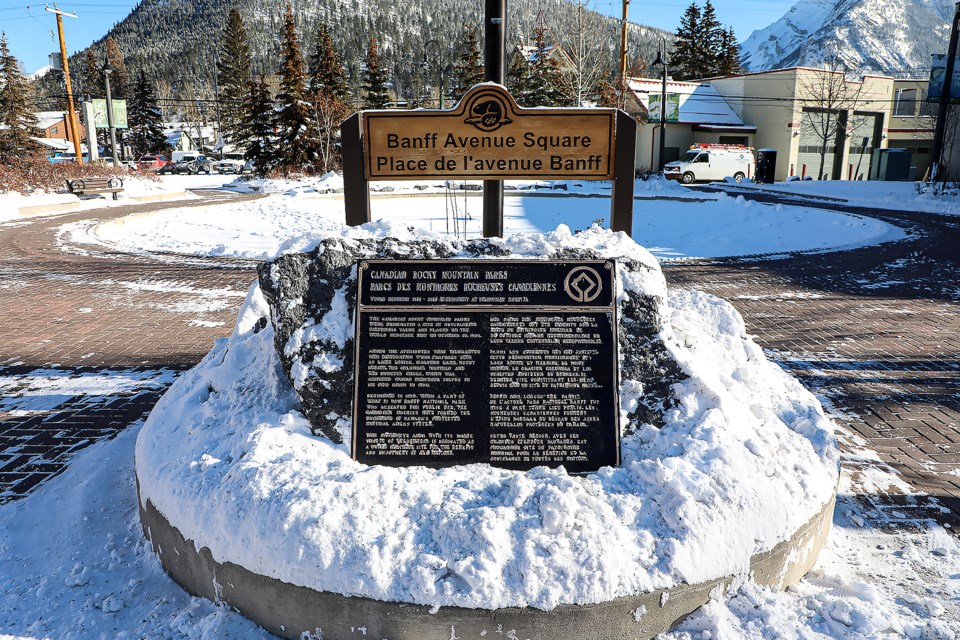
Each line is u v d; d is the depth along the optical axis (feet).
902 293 37.76
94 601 11.50
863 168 169.99
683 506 10.61
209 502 11.16
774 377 15.67
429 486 11.30
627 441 12.53
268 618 10.52
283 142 143.43
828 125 150.41
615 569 9.86
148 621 11.04
